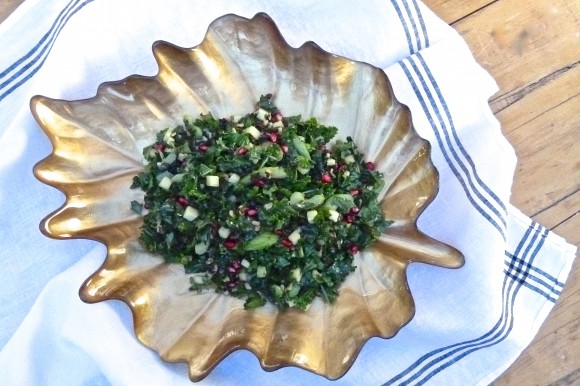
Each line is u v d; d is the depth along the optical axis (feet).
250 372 2.43
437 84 2.51
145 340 2.24
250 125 2.37
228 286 2.30
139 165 2.41
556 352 2.59
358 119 2.43
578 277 2.61
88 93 2.48
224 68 2.44
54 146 2.30
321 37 2.56
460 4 2.64
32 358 2.38
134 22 2.50
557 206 2.63
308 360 2.24
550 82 2.65
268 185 2.27
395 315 2.24
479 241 2.46
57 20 2.47
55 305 2.36
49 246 2.44
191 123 2.35
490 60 2.64
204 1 2.53
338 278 2.31
